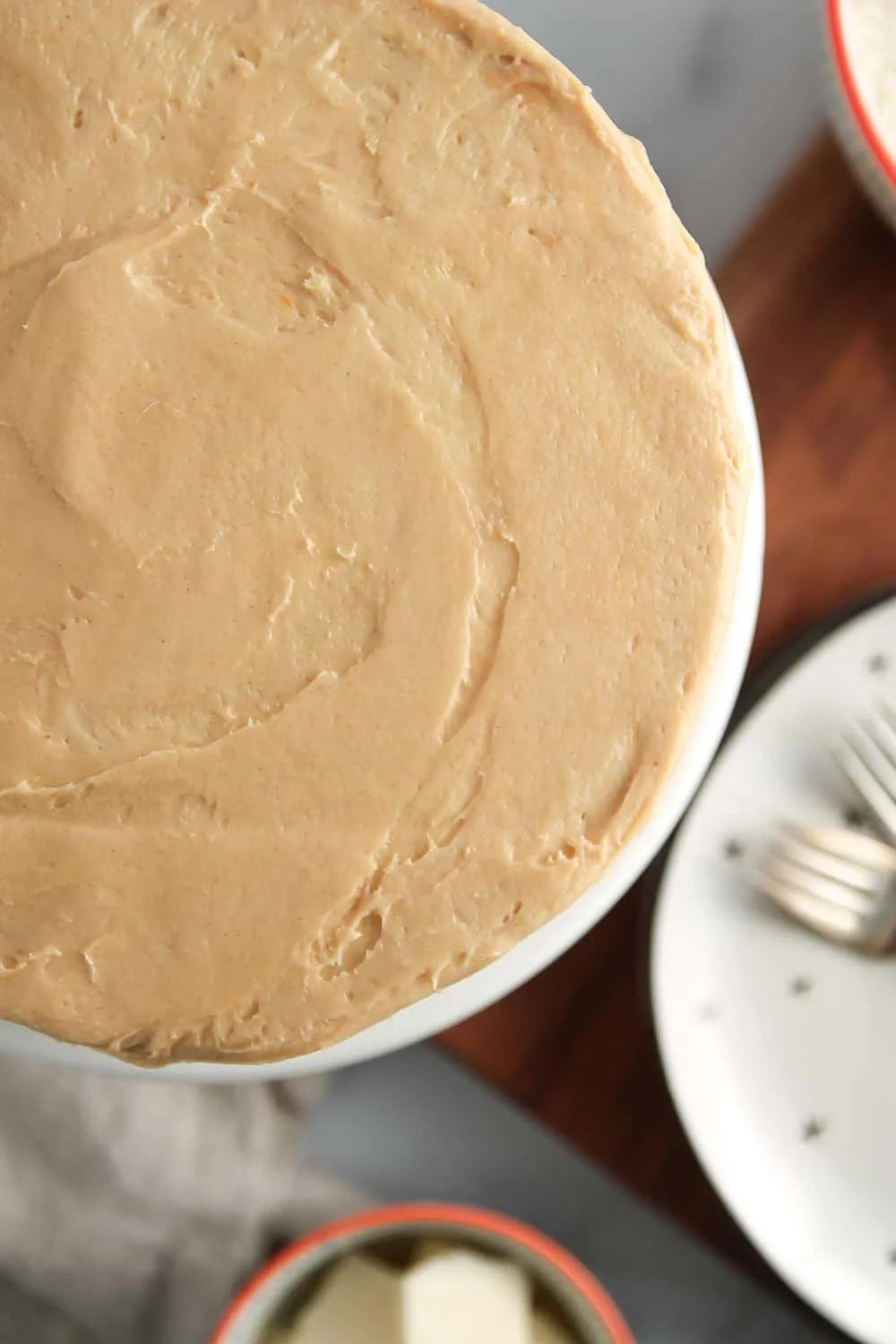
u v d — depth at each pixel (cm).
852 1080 49
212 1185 54
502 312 41
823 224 51
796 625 51
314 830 41
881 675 49
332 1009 41
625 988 51
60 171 42
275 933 41
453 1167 55
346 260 42
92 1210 54
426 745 41
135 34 42
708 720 43
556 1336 51
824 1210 49
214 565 41
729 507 41
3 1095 54
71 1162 54
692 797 49
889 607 49
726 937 50
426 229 42
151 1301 54
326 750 41
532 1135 55
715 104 54
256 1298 49
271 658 41
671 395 41
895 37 50
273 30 42
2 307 42
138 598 41
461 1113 55
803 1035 50
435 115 42
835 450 51
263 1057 41
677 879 49
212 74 42
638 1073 51
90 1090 54
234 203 42
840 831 49
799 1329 54
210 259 42
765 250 51
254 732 41
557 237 42
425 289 41
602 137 42
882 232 51
